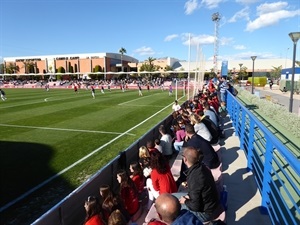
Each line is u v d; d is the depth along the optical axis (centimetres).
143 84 6119
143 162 620
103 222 371
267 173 409
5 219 552
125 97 3456
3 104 2609
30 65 9969
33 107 2367
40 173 786
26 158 918
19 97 3447
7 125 1518
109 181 552
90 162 881
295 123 951
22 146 1066
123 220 315
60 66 9819
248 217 410
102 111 2122
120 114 1962
